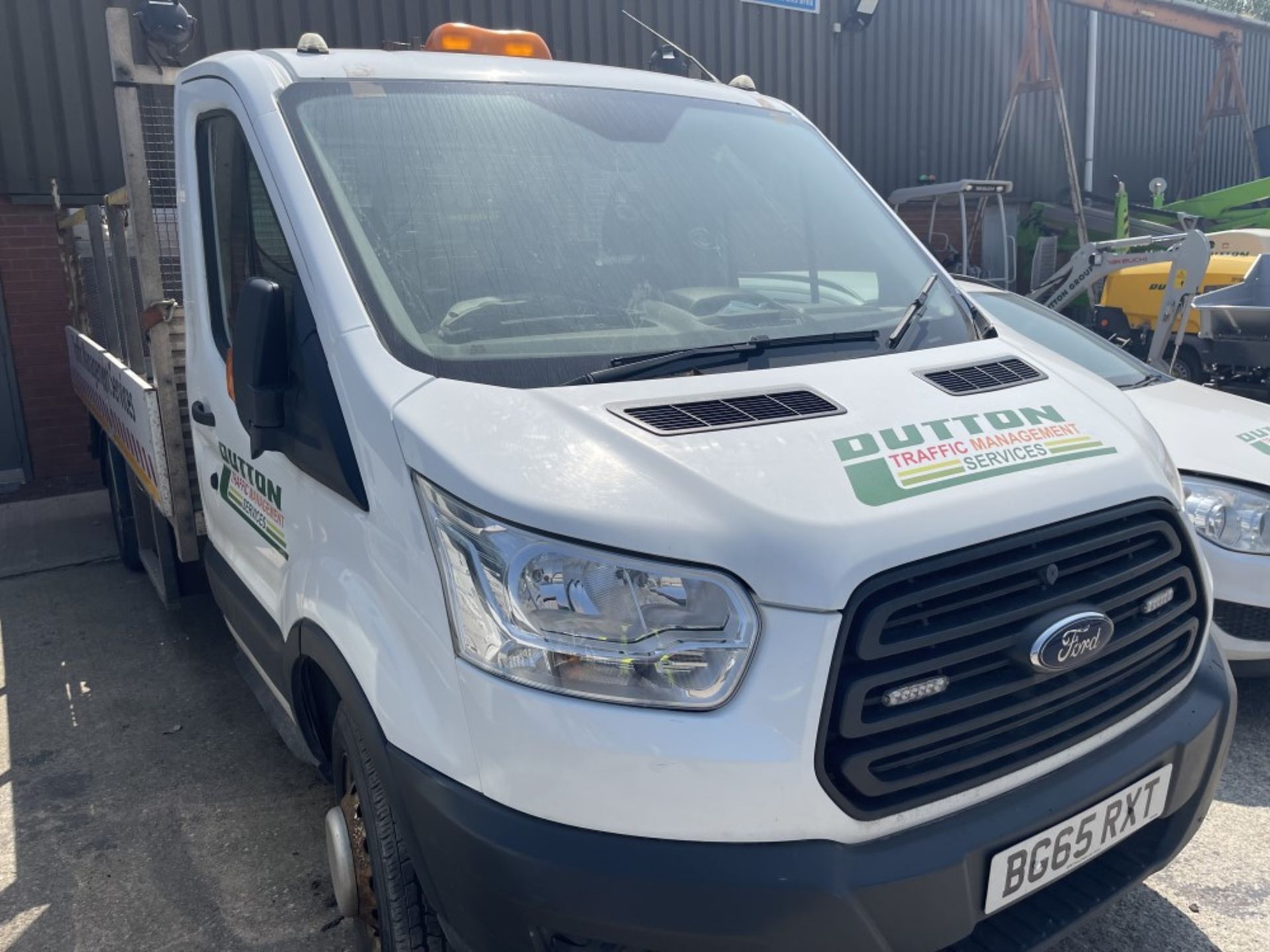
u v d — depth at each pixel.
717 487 1.90
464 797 1.91
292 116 2.68
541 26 10.70
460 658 1.93
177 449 4.15
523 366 2.27
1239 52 18.22
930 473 2.03
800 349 2.52
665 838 1.81
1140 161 18.81
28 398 8.70
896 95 14.63
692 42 11.91
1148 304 10.80
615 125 3.01
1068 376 2.64
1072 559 2.12
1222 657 2.61
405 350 2.28
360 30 9.67
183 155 3.31
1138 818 2.27
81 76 8.45
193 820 3.66
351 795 2.53
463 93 2.89
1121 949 2.86
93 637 5.39
